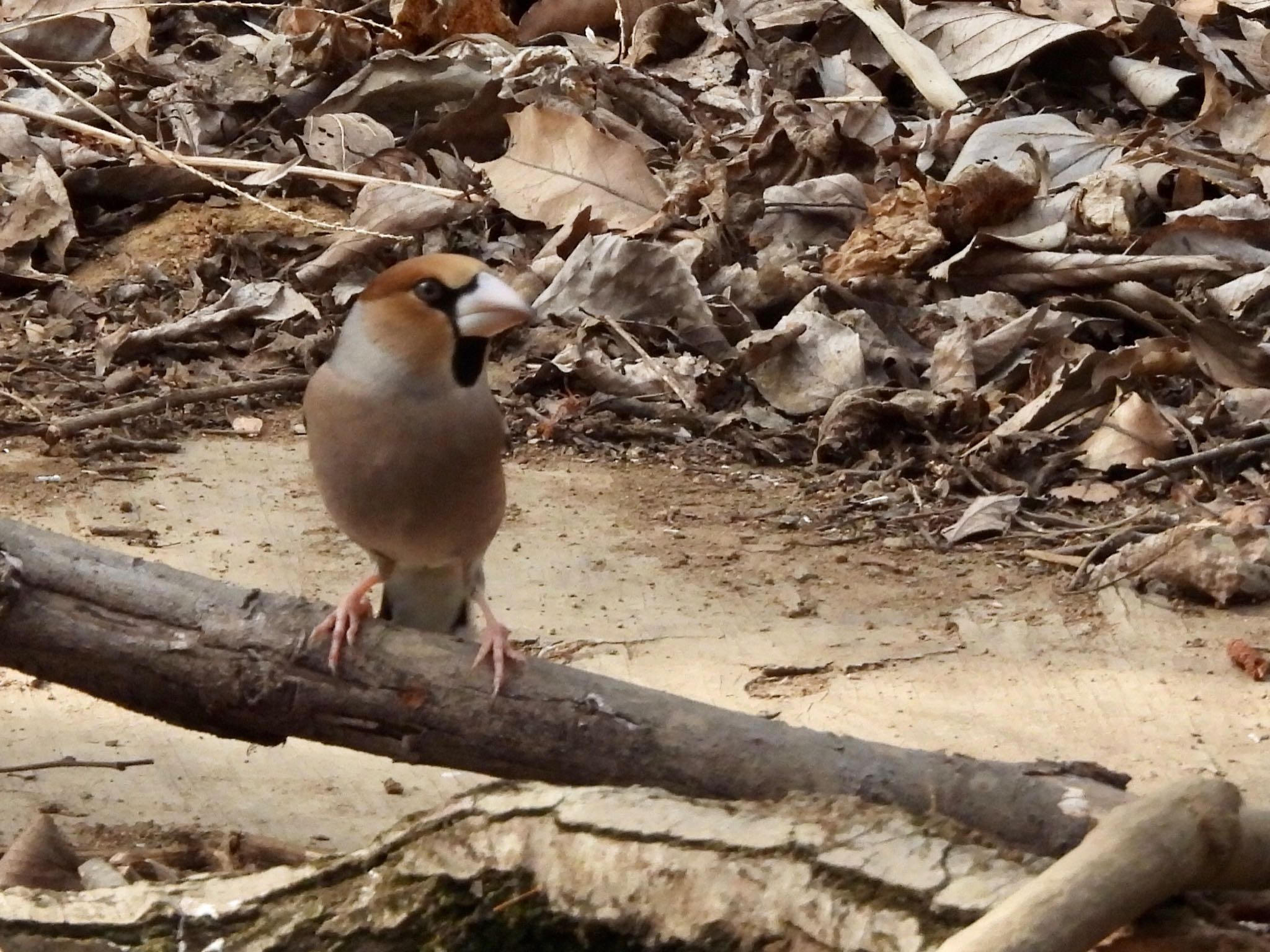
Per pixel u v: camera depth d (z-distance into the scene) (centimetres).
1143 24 1642
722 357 1208
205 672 571
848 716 780
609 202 1382
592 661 830
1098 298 1271
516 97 1523
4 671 782
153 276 1332
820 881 442
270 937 494
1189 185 1398
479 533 673
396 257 1350
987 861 437
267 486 1041
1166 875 413
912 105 1655
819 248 1360
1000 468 1090
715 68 1669
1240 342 1176
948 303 1264
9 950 493
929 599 925
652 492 1067
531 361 1221
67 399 1160
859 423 1127
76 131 1452
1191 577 921
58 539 584
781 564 966
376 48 1708
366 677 567
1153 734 771
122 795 678
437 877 489
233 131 1578
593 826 475
